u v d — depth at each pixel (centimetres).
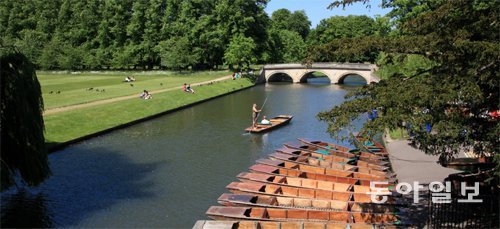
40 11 11919
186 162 3538
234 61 9969
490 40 1791
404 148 3584
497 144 1747
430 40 1761
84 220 2417
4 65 2517
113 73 10956
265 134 4641
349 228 1933
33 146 2592
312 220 2116
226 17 10312
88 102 5850
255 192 2508
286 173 2914
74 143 4169
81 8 11588
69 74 11062
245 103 7006
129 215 2478
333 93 8244
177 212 2512
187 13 10575
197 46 10600
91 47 11562
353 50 1831
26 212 2520
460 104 1794
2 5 11919
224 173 3231
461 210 2027
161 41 10738
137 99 6169
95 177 3147
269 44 11150
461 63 1742
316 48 1930
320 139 4409
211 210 2206
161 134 4628
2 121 2467
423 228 1958
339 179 2725
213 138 4438
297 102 7050
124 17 11181
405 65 4238
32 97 2664
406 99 1605
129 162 3531
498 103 1727
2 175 2288
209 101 7275
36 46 11369
